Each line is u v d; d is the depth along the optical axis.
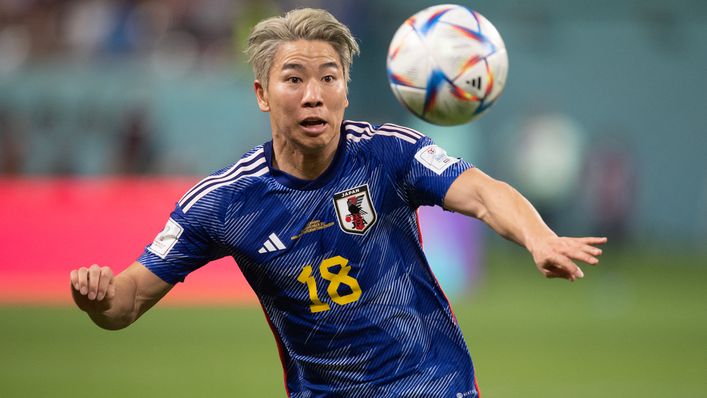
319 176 14.60
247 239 14.80
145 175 67.38
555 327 44.06
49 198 54.38
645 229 80.94
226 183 14.88
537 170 65.62
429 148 14.55
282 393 30.41
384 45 76.44
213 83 70.06
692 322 45.72
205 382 32.03
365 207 14.55
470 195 14.01
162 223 54.03
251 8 71.25
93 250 54.09
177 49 72.94
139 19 74.19
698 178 80.62
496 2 80.25
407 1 76.81
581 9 80.38
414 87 16.11
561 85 80.25
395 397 14.73
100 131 68.00
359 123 15.16
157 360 36.16
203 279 53.69
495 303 52.12
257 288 15.28
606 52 80.31
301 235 14.66
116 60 72.19
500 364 35.41
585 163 77.69
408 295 14.78
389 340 14.70
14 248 54.25
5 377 32.94
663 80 80.38
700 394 30.39
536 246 12.91
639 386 31.50
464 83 15.91
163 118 68.88
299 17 14.28
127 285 14.81
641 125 80.56
